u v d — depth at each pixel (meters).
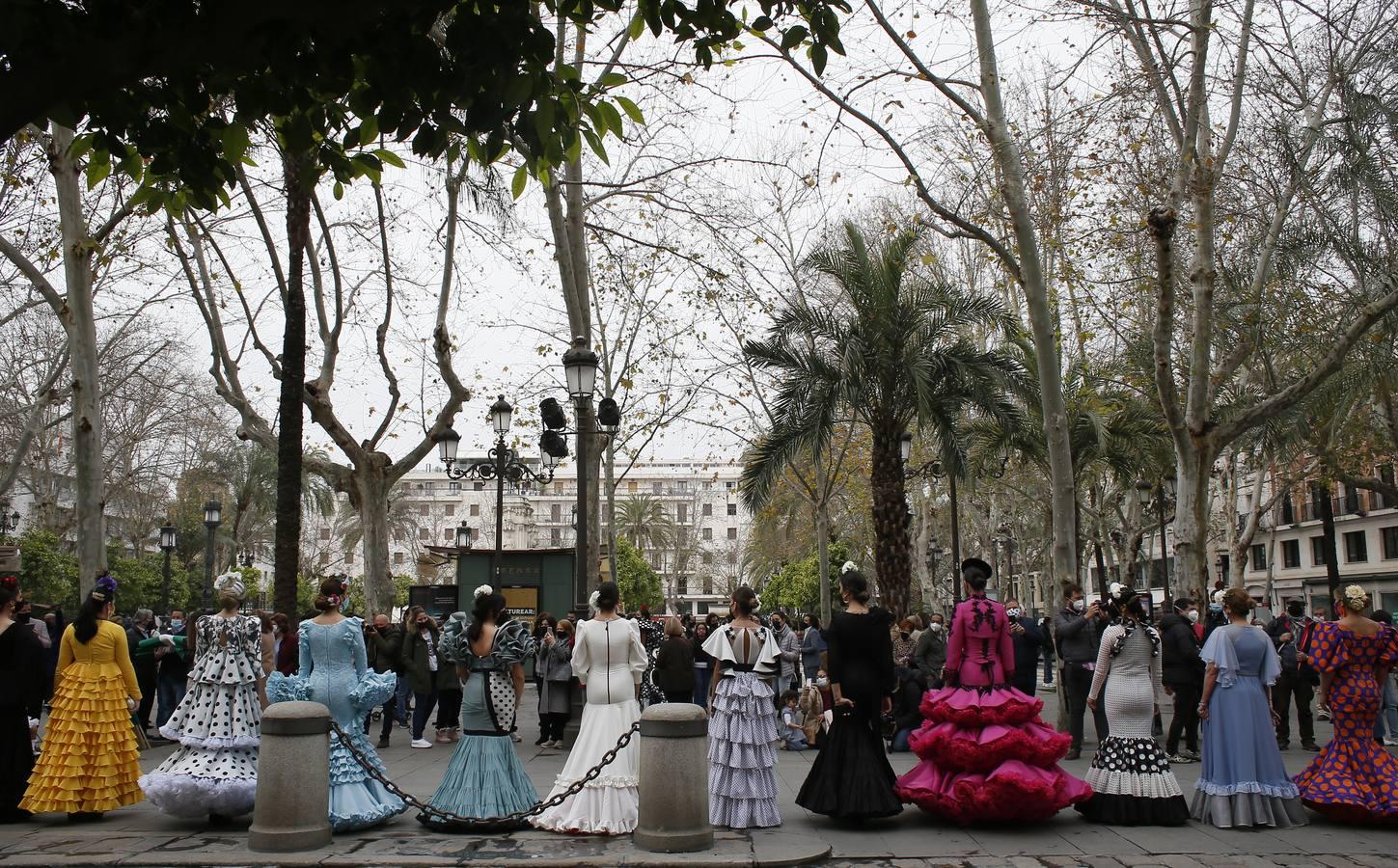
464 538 29.39
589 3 6.27
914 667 14.62
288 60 5.55
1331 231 18.05
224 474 46.72
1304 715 14.20
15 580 8.91
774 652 8.73
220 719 8.36
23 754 8.73
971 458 26.55
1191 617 14.67
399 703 17.22
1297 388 15.28
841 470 37.09
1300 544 53.97
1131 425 24.48
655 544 84.19
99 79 4.20
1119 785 8.56
